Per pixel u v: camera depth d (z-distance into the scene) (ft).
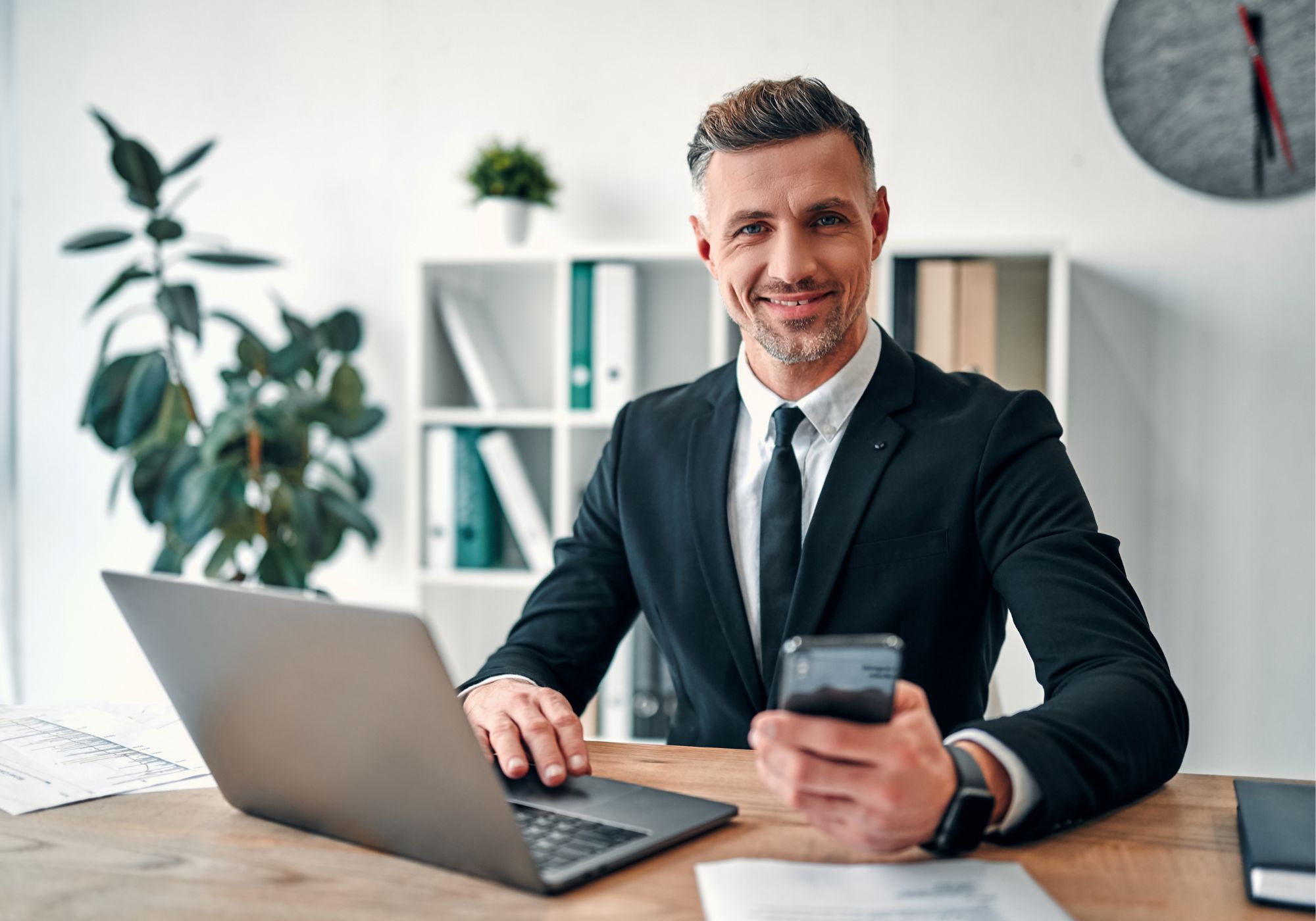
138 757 3.26
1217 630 7.45
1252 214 7.32
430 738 2.21
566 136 8.43
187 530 7.54
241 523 7.96
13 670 9.65
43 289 9.52
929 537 3.86
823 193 3.82
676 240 8.27
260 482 8.04
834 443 4.13
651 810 2.62
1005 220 7.72
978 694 4.01
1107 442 7.59
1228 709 7.44
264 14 9.00
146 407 7.82
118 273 9.37
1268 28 7.18
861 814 2.18
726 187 3.94
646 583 4.26
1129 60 7.45
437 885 2.27
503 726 3.07
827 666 2.13
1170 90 7.38
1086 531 3.54
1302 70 7.13
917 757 2.16
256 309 9.07
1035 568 3.48
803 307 3.91
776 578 3.96
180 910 2.15
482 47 8.58
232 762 2.66
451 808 2.26
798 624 3.87
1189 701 7.50
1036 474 3.77
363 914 2.12
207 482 7.61
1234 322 7.38
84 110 9.37
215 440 7.73
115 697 9.55
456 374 8.44
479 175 7.95
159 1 9.21
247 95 9.05
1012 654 6.81
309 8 8.91
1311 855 2.18
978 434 3.91
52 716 3.76
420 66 8.70
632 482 4.40
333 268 8.91
